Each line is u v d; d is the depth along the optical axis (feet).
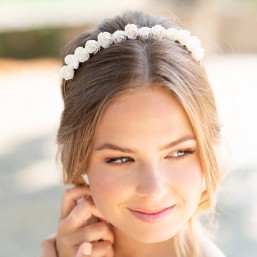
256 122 28.07
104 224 7.93
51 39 47.21
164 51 7.00
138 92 6.56
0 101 37.22
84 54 7.18
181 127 6.66
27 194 23.43
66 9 49.98
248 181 22.52
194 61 7.29
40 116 34.04
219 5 45.65
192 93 6.95
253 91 33.09
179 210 6.84
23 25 46.83
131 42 7.07
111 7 48.52
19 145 29.50
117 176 6.75
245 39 45.06
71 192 8.09
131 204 6.77
